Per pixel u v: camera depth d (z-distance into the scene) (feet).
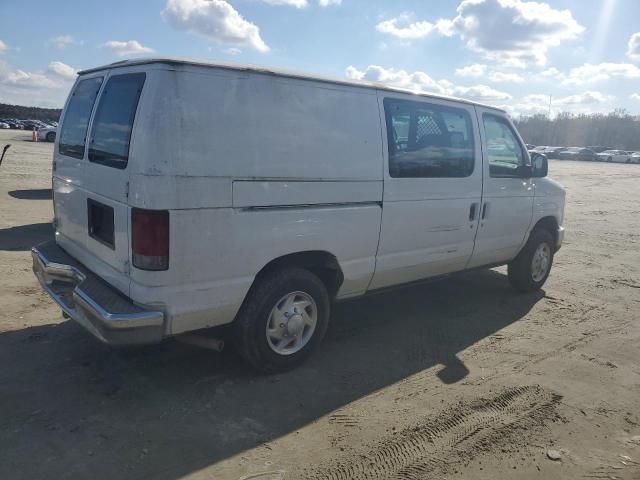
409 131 15.28
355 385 13.19
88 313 11.17
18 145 93.25
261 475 9.61
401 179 15.05
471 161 17.39
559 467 10.37
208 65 11.05
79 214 13.34
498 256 19.74
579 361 15.31
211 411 11.62
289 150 12.35
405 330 17.13
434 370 14.29
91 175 12.43
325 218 13.29
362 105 13.94
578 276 25.20
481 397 12.89
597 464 10.54
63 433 10.53
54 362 13.50
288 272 12.94
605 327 18.26
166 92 10.53
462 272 18.69
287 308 13.24
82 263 13.48
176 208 10.69
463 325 17.83
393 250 15.33
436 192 16.22
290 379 13.28
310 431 11.09
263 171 11.91
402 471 9.96
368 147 14.07
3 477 9.18
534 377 14.14
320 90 12.99
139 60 11.19
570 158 198.39
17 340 14.64
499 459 10.50
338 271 14.20
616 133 304.50
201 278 11.34
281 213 12.37
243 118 11.55
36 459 9.70
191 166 10.80
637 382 14.16
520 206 19.77
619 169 136.98
